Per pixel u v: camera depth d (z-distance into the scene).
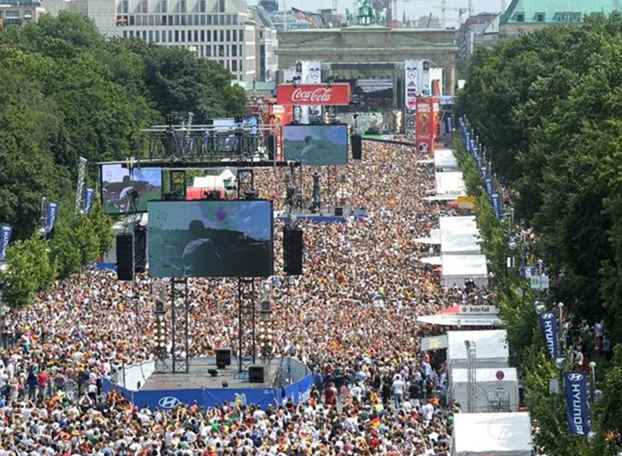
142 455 167.12
